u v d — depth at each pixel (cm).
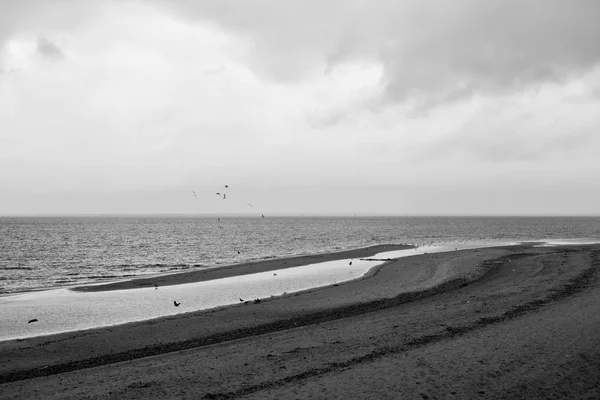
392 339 1558
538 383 1127
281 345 1550
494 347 1405
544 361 1267
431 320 1820
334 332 1708
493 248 5853
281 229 14862
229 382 1195
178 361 1414
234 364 1348
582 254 4428
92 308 2444
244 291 2952
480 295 2377
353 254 5375
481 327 1661
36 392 1177
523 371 1203
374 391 1104
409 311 2058
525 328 1605
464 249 5828
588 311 1819
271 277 3559
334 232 12681
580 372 1182
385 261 4497
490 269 3619
